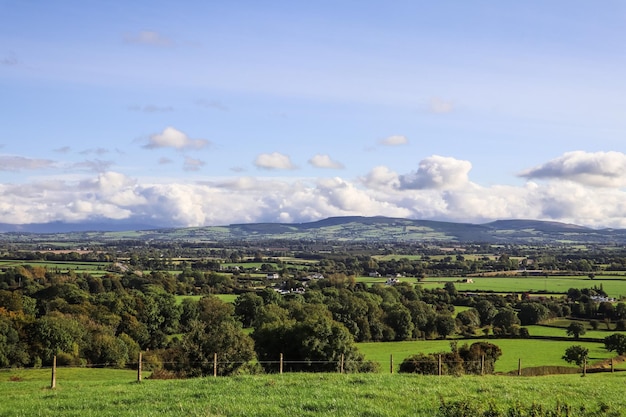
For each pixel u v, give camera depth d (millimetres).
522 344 114438
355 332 120312
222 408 24953
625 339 101938
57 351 85438
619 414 24641
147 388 32562
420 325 127688
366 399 27281
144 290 151250
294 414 23672
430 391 30438
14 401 29109
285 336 70625
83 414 24594
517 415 21750
